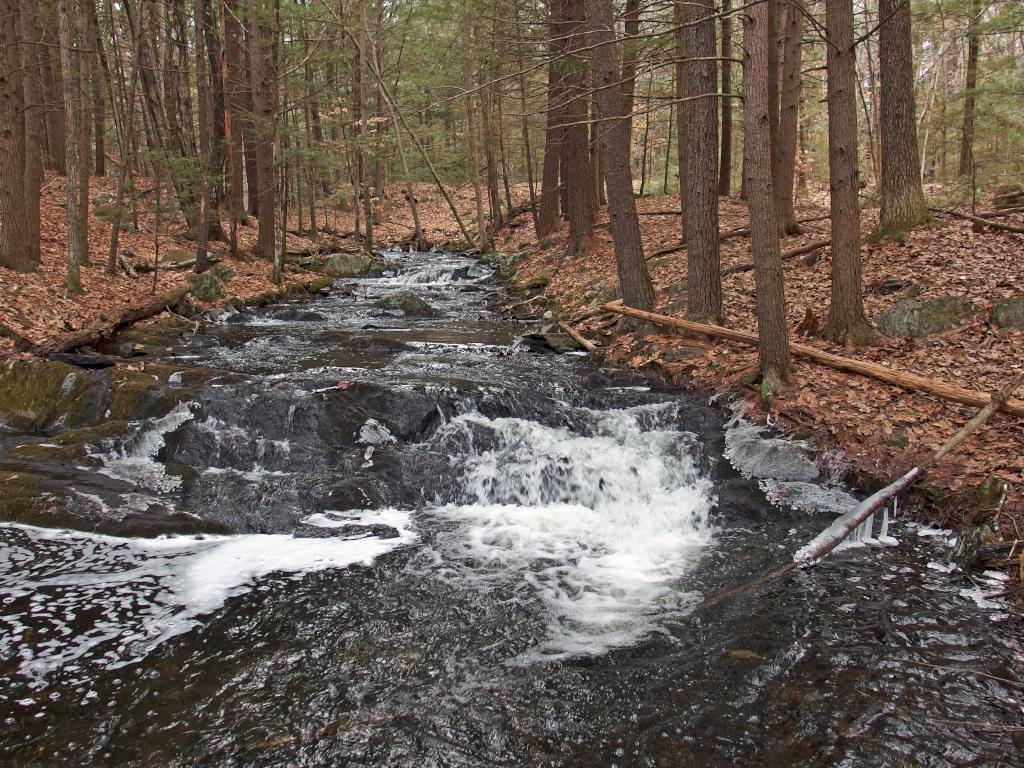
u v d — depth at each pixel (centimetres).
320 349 1159
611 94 1072
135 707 385
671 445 760
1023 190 1440
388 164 3139
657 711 388
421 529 632
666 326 1063
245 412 777
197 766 343
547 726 377
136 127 1848
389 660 434
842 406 754
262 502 646
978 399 680
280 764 347
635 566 569
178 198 1695
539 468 711
